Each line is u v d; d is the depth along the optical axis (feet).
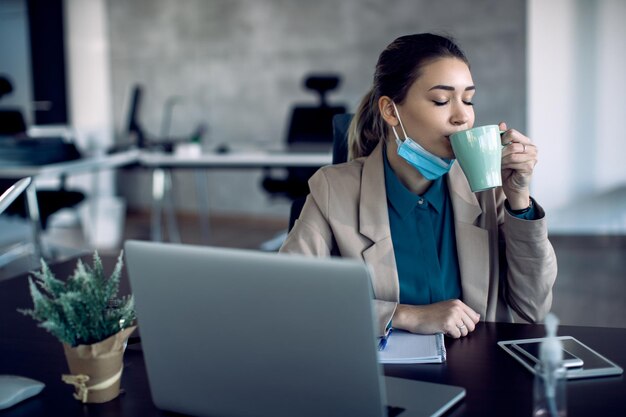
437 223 4.78
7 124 17.25
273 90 21.31
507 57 18.42
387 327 4.11
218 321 2.99
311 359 2.86
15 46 23.44
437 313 4.14
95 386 3.36
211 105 22.11
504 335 4.11
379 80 4.60
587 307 12.21
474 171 3.99
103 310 3.35
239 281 2.88
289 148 15.31
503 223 4.90
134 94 18.31
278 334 2.89
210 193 22.45
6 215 14.78
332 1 20.18
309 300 2.78
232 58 21.65
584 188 17.81
